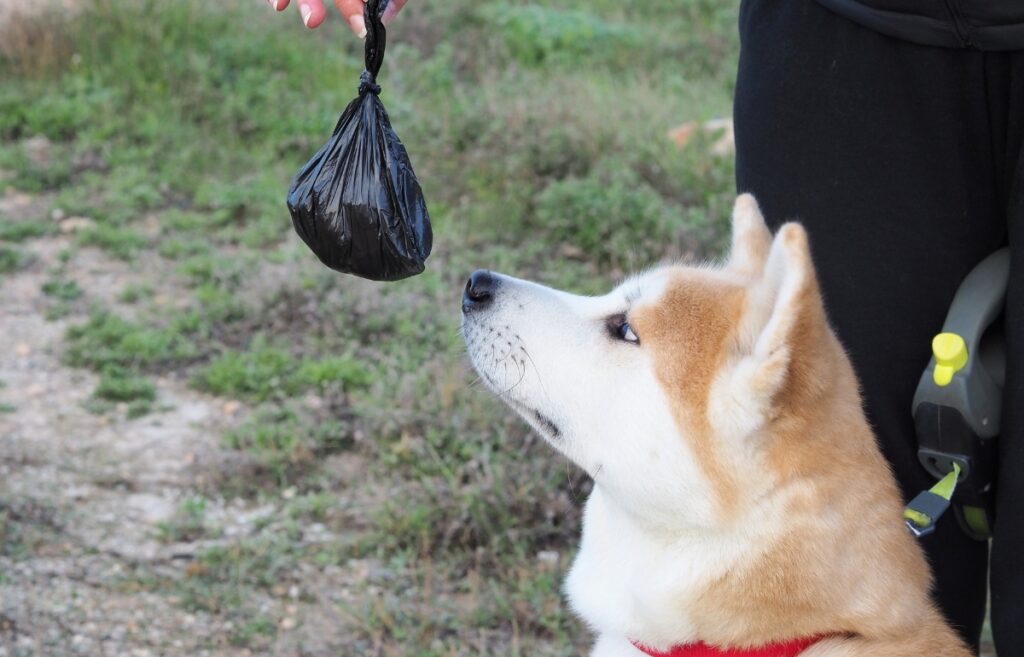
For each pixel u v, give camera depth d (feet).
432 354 8.30
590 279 9.29
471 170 11.37
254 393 7.94
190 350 8.36
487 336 5.36
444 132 11.98
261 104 12.81
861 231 5.28
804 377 4.89
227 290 9.23
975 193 5.24
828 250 5.32
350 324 8.67
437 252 9.89
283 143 12.12
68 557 6.75
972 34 5.07
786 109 5.35
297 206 5.16
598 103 12.60
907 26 5.14
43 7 13.69
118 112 12.50
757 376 4.88
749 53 5.45
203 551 6.82
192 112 12.59
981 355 5.25
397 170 5.14
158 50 13.47
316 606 6.59
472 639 6.41
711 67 16.03
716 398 4.99
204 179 11.40
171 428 7.63
